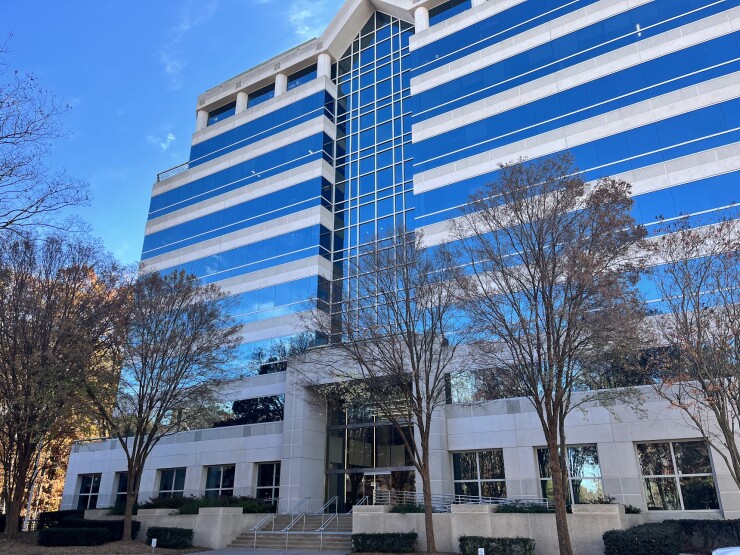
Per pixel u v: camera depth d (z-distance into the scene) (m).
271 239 37.84
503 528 18.98
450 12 37.91
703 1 26.97
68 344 22.97
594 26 29.88
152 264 43.72
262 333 35.16
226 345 30.50
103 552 22.39
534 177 17.61
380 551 20.23
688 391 18.48
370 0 42.34
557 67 30.25
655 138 25.81
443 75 34.62
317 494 29.47
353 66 42.94
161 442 36.38
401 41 40.75
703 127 24.80
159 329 25.95
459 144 31.94
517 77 31.47
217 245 40.78
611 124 27.27
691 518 19.97
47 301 23.30
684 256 18.39
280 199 38.78
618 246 15.95
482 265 19.94
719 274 16.92
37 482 49.19
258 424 32.66
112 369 25.56
